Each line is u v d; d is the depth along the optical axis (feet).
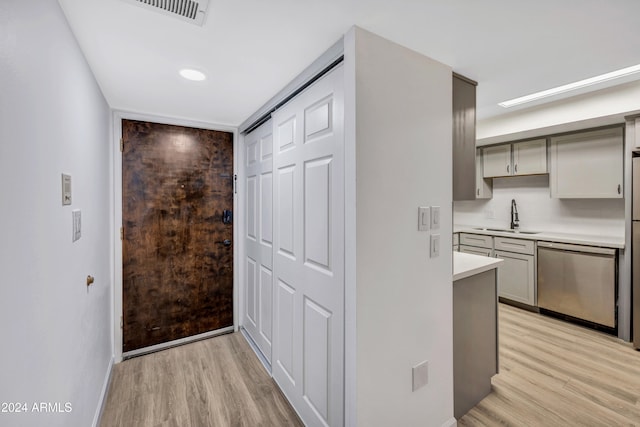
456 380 5.62
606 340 8.64
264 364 7.44
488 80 5.91
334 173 4.62
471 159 5.86
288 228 6.12
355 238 4.04
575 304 9.68
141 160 7.84
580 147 10.05
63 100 3.70
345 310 4.33
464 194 5.74
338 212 4.52
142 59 4.92
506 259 11.57
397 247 4.50
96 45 4.47
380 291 4.31
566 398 6.14
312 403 5.30
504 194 13.29
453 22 4.02
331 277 4.71
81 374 4.38
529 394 6.28
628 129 8.33
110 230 7.27
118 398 6.22
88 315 4.85
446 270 5.21
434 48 4.66
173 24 3.98
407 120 4.60
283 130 6.32
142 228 7.88
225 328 9.21
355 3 3.59
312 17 3.85
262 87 6.10
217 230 8.97
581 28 4.20
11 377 2.36
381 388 4.34
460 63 5.17
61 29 3.60
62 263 3.58
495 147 12.55
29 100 2.74
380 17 3.87
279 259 6.57
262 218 7.77
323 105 4.91
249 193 8.78
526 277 10.93
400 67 4.52
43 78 3.06
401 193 4.53
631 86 7.80
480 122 11.19
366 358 4.18
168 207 8.23
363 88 4.09
